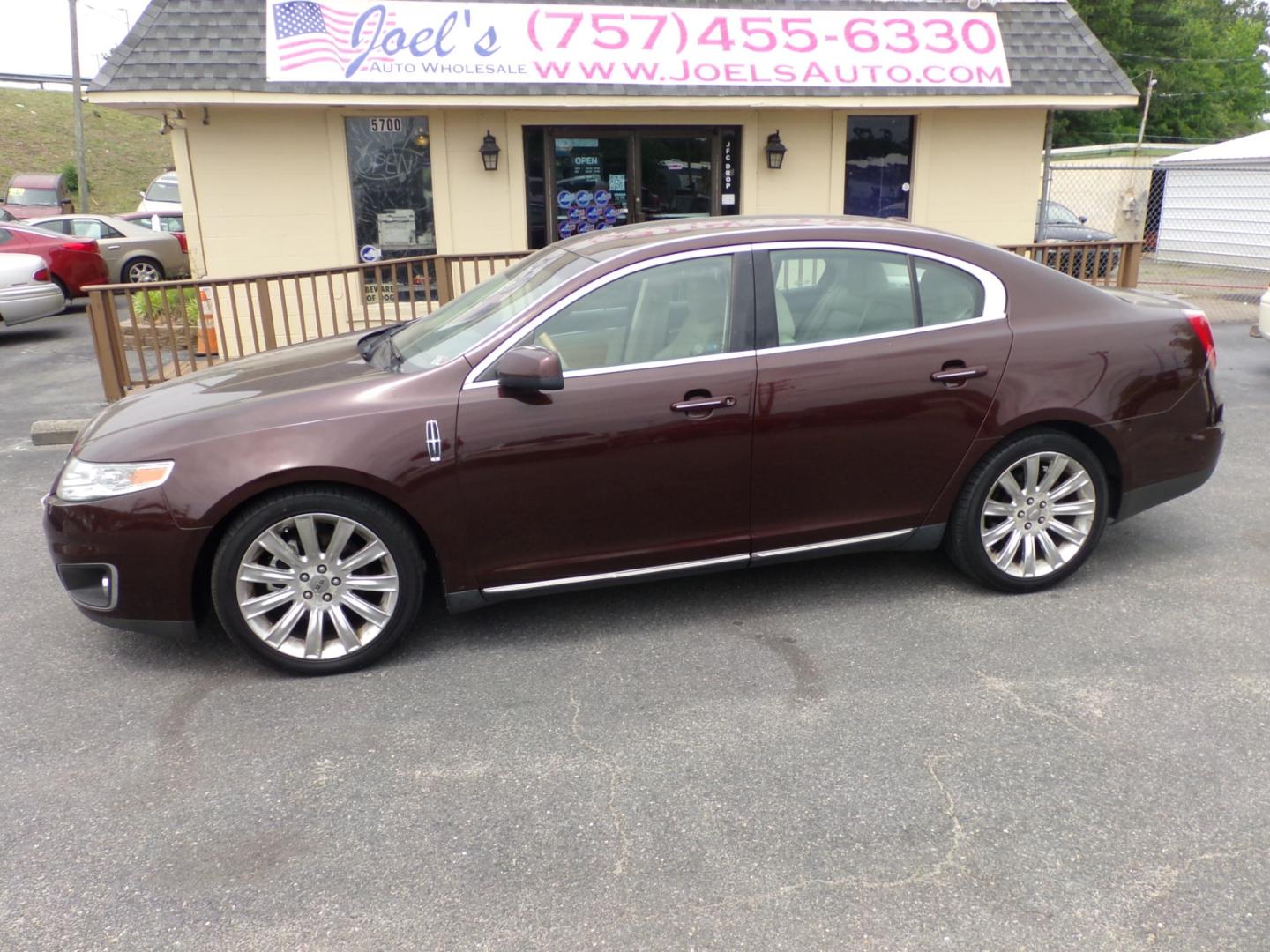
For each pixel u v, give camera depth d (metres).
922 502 4.21
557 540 3.91
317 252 10.31
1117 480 4.45
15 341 12.68
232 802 3.06
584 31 9.70
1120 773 3.11
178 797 3.10
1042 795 3.01
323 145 10.05
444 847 2.84
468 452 3.74
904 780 3.09
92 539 3.65
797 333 4.01
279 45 9.28
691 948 2.45
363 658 3.85
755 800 3.01
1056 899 2.59
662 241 4.03
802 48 10.03
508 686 3.73
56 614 4.46
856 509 4.16
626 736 3.37
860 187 11.13
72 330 13.52
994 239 11.34
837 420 4.01
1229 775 3.08
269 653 3.78
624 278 3.92
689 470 3.94
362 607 3.82
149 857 2.82
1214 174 19.17
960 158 11.05
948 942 2.45
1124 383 4.26
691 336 3.94
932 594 4.44
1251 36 54.72
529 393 3.77
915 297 4.14
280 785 3.14
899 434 4.09
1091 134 44.34
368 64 9.37
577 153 10.59
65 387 9.58
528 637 4.12
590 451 3.83
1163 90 45.12
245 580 3.71
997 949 2.43
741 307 3.97
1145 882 2.64
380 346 4.47
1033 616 4.20
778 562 4.18
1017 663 3.81
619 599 4.48
